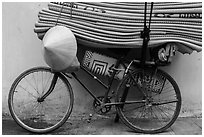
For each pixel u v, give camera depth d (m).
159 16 4.38
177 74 4.95
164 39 4.31
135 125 4.71
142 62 4.43
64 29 4.21
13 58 4.84
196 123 4.83
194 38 4.34
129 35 4.32
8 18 4.79
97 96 4.88
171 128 4.67
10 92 4.54
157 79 4.59
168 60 4.42
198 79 4.96
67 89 4.65
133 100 4.91
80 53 4.61
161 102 4.57
